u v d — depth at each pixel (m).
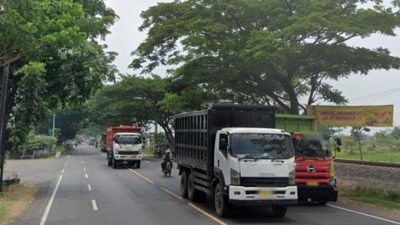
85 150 100.62
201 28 22.41
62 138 104.62
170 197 21.38
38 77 21.36
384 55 22.31
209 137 16.97
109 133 48.34
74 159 60.62
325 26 19.39
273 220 15.09
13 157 62.06
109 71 23.66
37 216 15.55
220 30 21.97
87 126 102.00
